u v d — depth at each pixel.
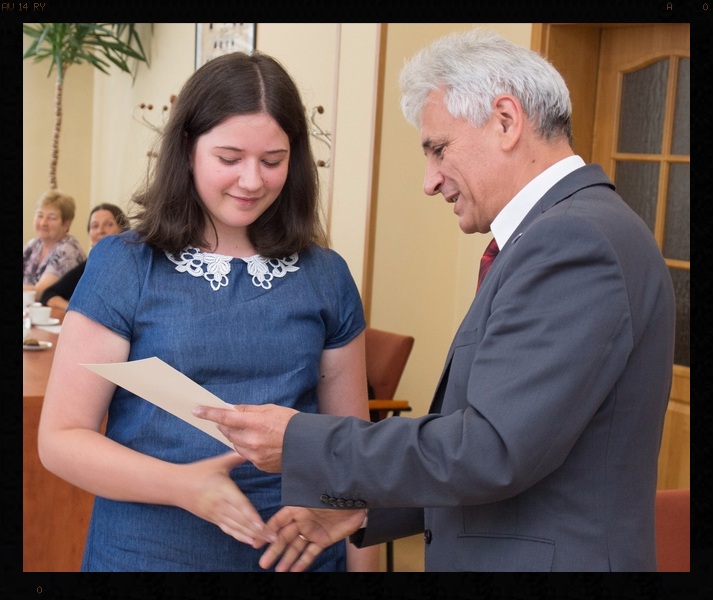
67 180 9.85
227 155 1.54
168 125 1.60
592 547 1.37
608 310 1.31
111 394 1.62
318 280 1.73
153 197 1.63
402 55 4.77
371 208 4.75
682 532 1.98
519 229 1.47
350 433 1.37
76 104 9.83
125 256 1.60
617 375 1.33
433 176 1.57
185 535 1.59
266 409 1.42
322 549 1.57
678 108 3.93
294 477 1.38
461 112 1.48
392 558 3.51
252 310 1.62
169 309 1.59
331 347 1.77
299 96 1.62
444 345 4.96
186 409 1.45
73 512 3.20
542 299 1.33
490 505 1.44
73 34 8.44
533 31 4.16
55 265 5.76
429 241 4.89
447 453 1.31
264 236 1.68
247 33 6.45
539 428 1.28
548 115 1.48
